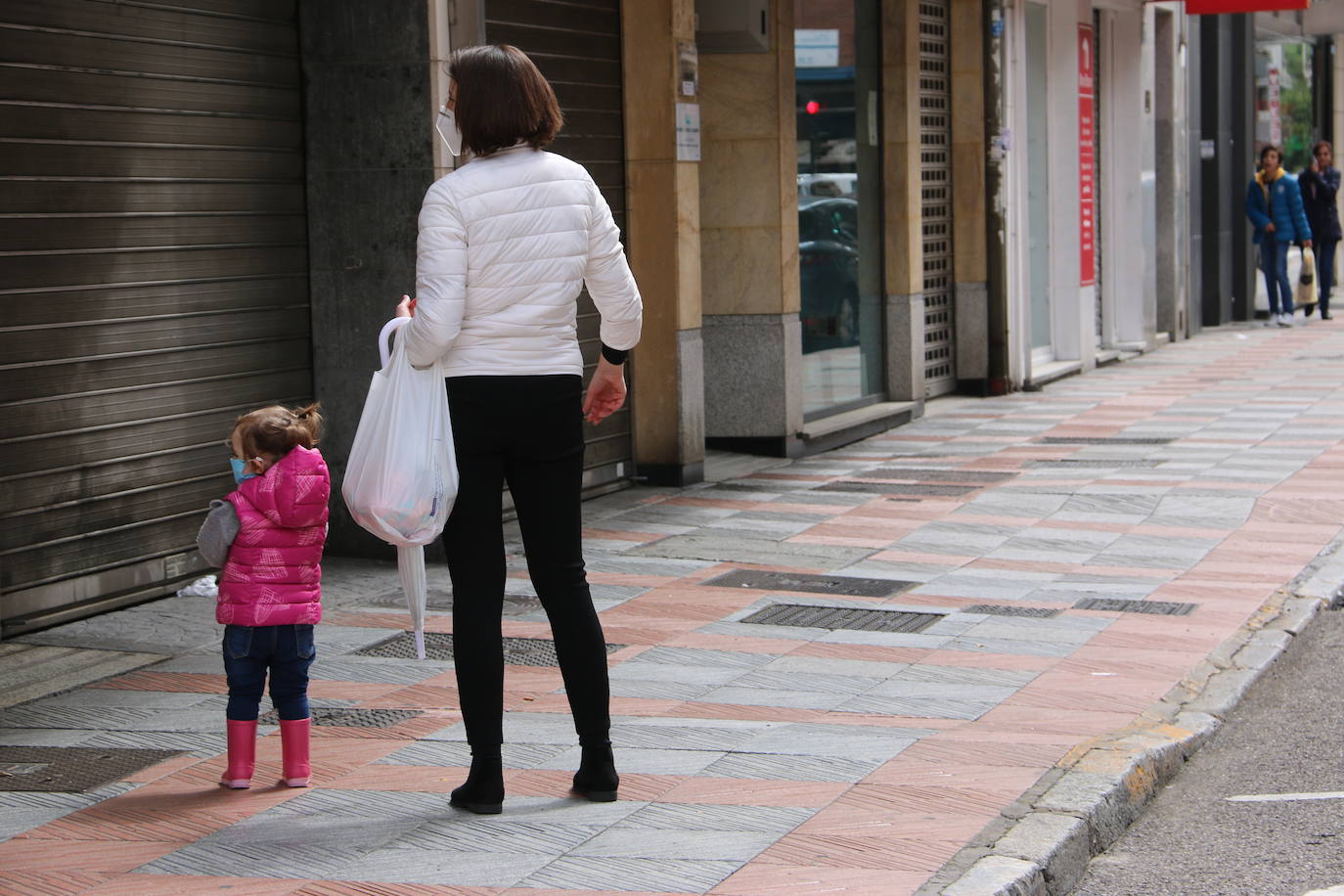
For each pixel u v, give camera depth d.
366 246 15.43
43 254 12.80
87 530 13.35
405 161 15.26
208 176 14.41
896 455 22.45
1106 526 17.02
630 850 8.09
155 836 8.46
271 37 15.12
